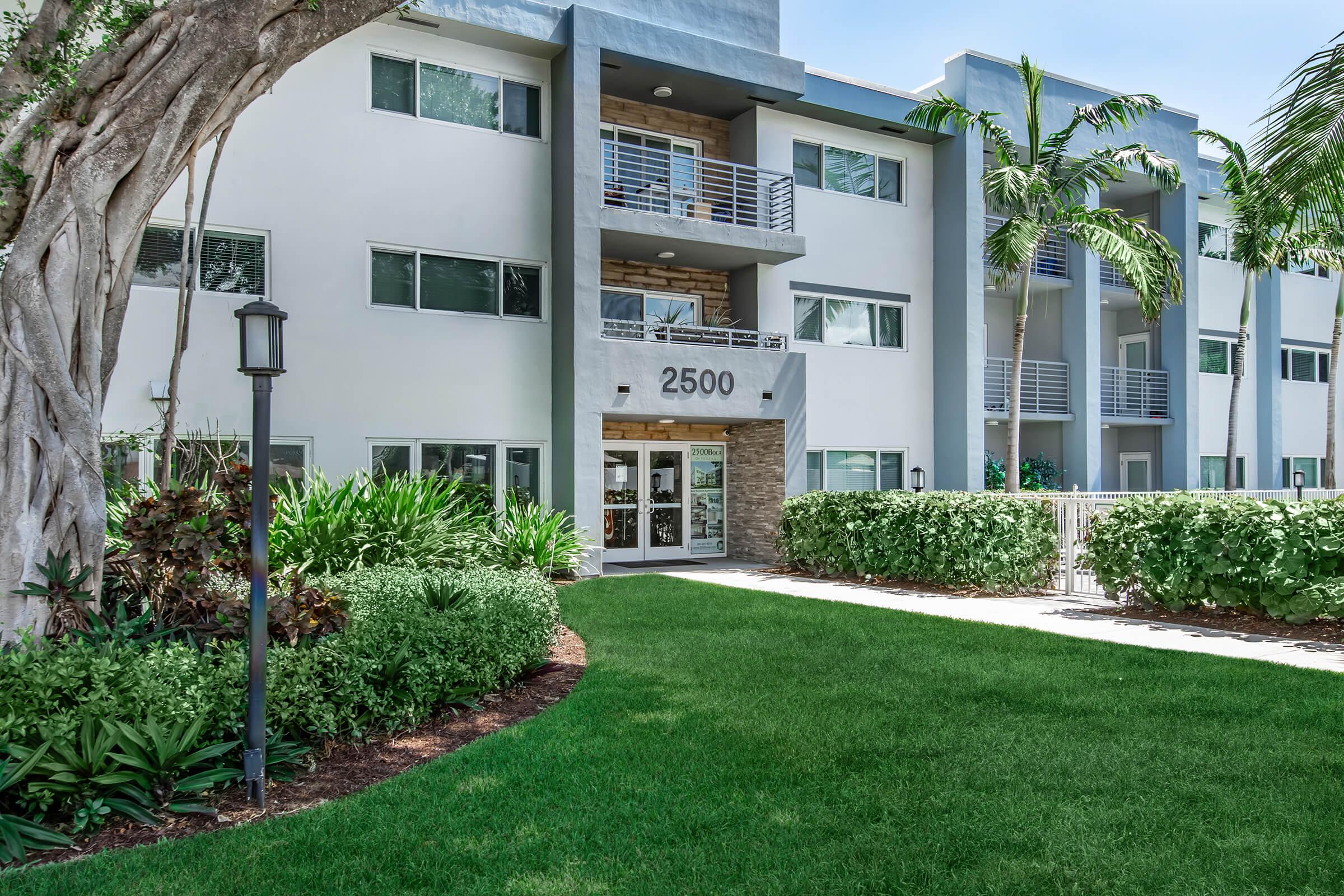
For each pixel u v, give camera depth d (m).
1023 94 19.56
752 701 6.32
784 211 17.36
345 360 13.43
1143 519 10.33
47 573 5.30
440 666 5.88
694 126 17.52
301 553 9.60
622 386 14.64
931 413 19.28
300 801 4.57
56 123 5.73
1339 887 3.51
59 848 3.98
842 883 3.55
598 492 14.48
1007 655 7.88
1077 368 20.94
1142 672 7.18
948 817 4.21
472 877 3.62
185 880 3.59
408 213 13.97
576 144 14.47
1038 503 12.19
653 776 4.79
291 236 13.10
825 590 12.78
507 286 14.84
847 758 5.07
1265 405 24.59
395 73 14.02
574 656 8.06
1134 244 16.91
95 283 5.70
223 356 12.57
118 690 4.51
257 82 6.11
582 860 3.79
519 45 14.64
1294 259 20.16
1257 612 9.40
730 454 18.00
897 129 18.55
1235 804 4.34
